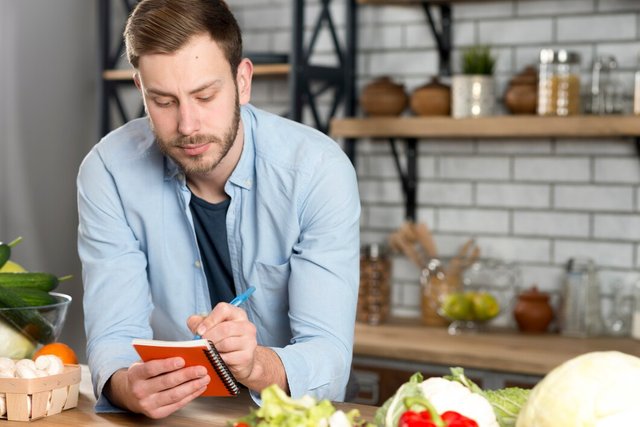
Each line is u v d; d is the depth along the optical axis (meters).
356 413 1.60
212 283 2.57
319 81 4.55
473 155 4.41
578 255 4.23
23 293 2.38
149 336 2.46
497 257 4.38
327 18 4.52
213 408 2.17
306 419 1.55
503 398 1.77
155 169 2.46
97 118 4.89
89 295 2.45
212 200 2.48
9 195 4.54
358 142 4.64
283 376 2.13
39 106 4.68
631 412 1.50
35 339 2.36
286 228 2.40
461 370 1.79
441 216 4.49
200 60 2.07
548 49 4.20
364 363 3.99
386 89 4.33
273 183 2.40
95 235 2.48
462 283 4.21
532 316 4.14
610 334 4.16
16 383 2.06
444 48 4.41
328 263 2.32
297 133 2.44
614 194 4.15
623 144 4.12
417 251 4.48
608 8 4.13
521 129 4.00
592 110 4.03
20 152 4.58
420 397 1.60
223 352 1.99
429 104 4.25
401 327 4.27
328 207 2.35
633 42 4.09
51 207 4.76
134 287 2.46
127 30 2.14
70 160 4.86
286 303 2.49
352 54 4.57
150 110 2.15
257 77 4.64
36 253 4.68
